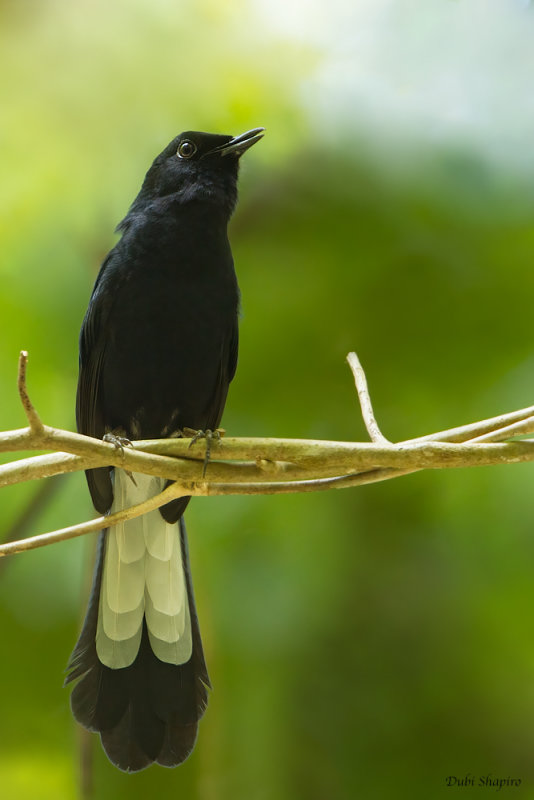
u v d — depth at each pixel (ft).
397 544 37.50
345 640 36.81
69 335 37.09
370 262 38.70
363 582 37.27
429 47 37.93
